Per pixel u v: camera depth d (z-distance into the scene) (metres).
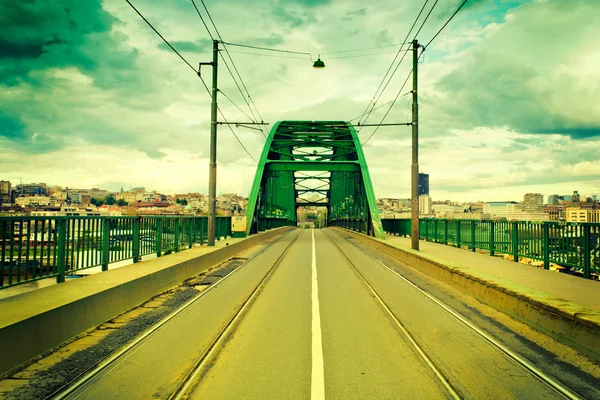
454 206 104.81
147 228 12.72
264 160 35.16
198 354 5.83
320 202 95.69
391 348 6.12
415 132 18.58
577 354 5.83
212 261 16.28
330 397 4.46
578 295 7.93
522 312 7.63
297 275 13.79
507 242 14.39
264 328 7.18
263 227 37.78
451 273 11.78
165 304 9.16
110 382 4.84
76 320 6.62
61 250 8.08
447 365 5.41
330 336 6.72
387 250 21.67
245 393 4.56
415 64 18.59
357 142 36.00
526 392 4.60
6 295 7.50
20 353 5.25
